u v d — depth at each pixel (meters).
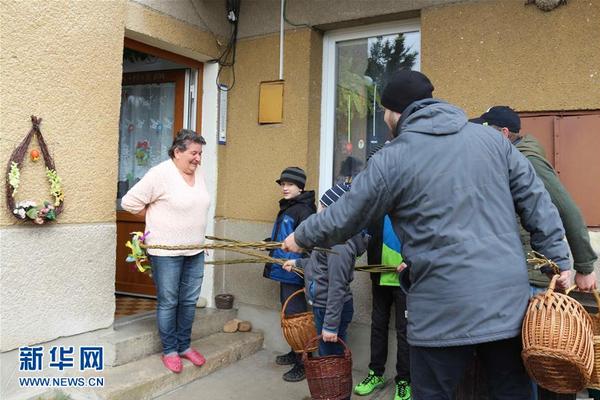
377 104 4.07
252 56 4.35
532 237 1.79
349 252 2.83
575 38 3.10
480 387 2.16
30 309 2.93
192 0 4.05
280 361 3.88
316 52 4.18
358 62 4.16
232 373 3.69
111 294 3.40
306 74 4.09
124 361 3.34
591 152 3.08
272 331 4.20
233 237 4.39
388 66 4.03
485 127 1.87
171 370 3.32
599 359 1.87
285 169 3.83
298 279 3.68
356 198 1.81
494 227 1.72
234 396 3.30
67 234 3.11
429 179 1.74
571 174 3.13
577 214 2.11
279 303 4.17
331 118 4.24
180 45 3.96
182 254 3.34
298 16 4.12
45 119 2.99
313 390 2.85
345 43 4.22
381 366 3.47
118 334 3.44
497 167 1.77
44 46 2.97
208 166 4.39
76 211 3.17
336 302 2.83
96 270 3.29
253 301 4.30
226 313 4.29
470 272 1.67
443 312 1.69
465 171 1.73
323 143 4.26
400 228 1.84
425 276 1.75
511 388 1.80
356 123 4.16
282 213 3.75
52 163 3.01
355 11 3.88
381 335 3.45
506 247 1.71
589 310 2.36
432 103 1.90
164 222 3.27
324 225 1.85
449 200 1.72
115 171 3.40
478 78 3.39
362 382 3.46
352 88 4.18
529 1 3.23
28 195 2.92
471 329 1.65
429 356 1.76
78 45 3.15
